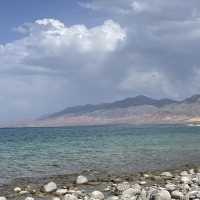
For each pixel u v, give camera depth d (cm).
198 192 2008
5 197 2239
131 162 4238
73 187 2555
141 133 15062
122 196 2041
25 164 4088
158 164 4075
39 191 2416
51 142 8656
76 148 6456
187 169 3622
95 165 3972
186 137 10881
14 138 11406
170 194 2009
